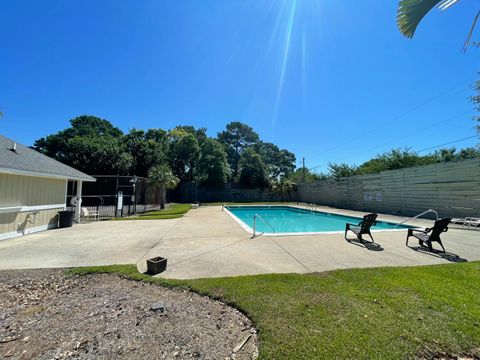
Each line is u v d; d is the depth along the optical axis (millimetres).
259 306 2660
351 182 17828
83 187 20812
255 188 29812
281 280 3455
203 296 3012
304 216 15922
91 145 21625
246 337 2156
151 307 2689
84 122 31750
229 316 2533
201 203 25797
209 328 2303
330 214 14914
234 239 6543
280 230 10562
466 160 10023
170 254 5027
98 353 1919
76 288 3301
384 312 2514
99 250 5391
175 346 2016
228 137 38719
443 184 10969
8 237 6785
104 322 2398
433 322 2318
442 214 10977
